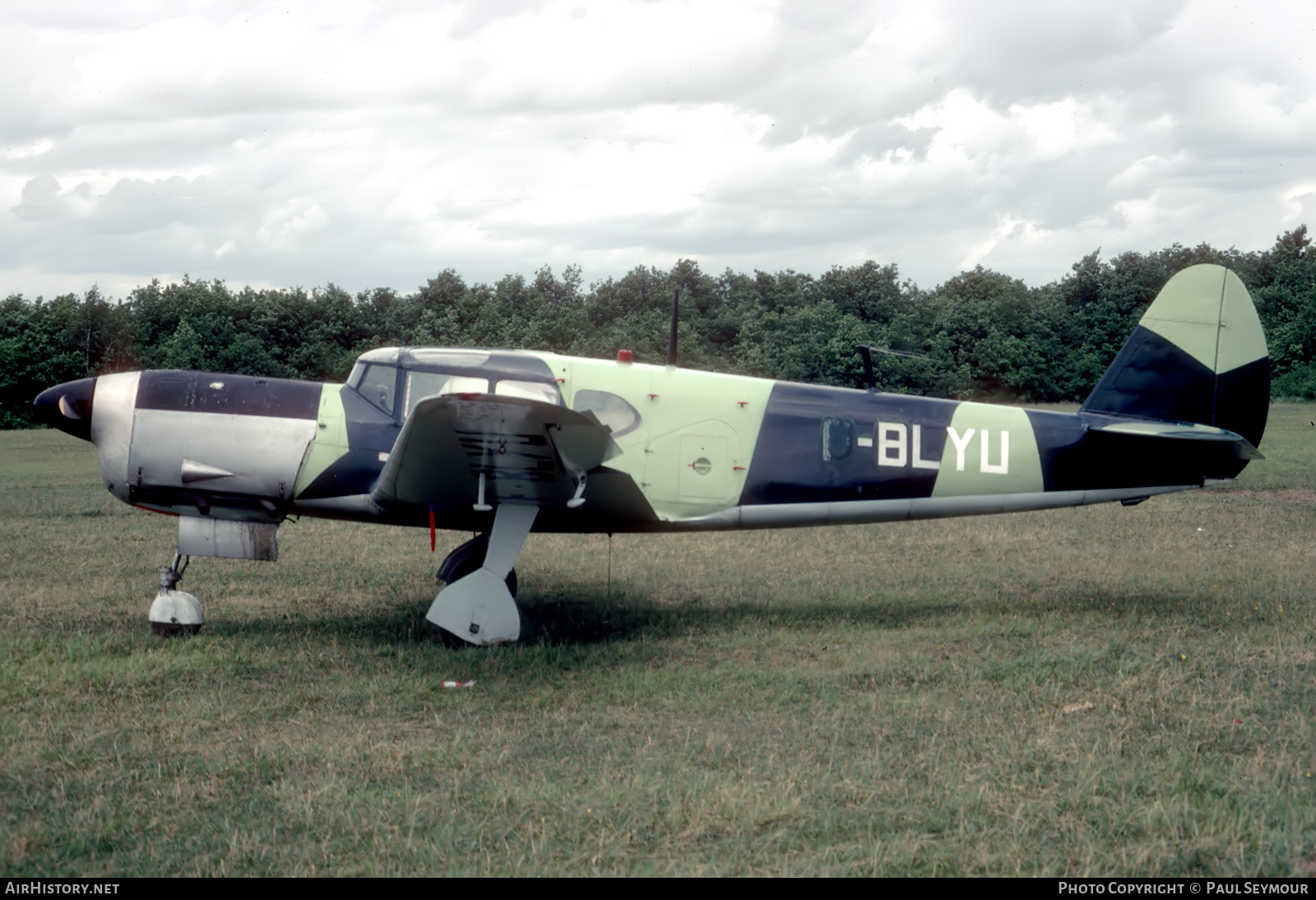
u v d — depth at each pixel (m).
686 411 8.19
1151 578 9.86
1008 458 8.62
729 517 8.32
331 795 4.52
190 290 56.31
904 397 8.60
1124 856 3.86
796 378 46.44
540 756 5.09
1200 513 14.09
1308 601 8.65
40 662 6.67
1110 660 6.81
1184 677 6.33
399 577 10.09
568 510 8.05
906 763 4.93
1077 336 56.16
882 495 8.49
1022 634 7.70
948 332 53.19
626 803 4.43
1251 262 75.62
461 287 62.31
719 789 4.51
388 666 6.86
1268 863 3.79
